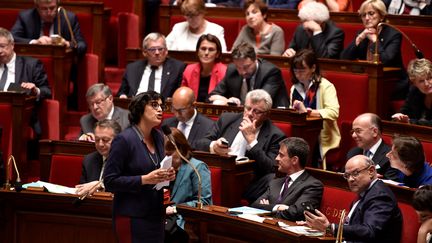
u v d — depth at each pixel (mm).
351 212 14156
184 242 16016
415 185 14969
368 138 16344
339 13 23156
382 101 20359
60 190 15336
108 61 25922
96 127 16578
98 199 14969
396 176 15688
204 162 16672
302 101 19609
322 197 15320
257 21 22375
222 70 20609
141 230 13000
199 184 14750
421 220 13156
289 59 21062
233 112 18406
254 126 17312
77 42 22891
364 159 14055
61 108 21609
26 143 19516
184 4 22781
